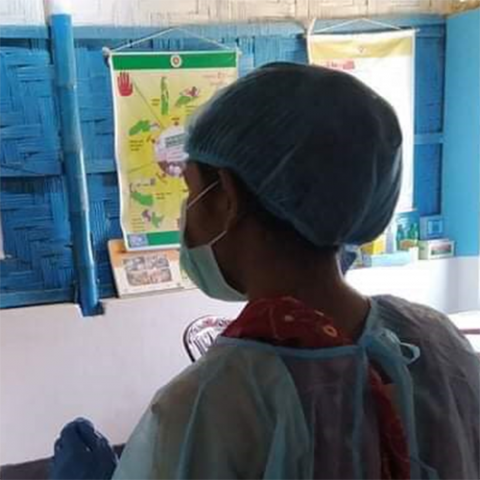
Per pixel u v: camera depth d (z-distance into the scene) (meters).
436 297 3.25
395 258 3.14
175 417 0.60
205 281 0.73
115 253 2.81
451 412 0.67
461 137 3.16
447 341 0.72
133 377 2.82
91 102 2.68
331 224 0.65
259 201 0.66
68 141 2.62
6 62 2.53
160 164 2.78
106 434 2.82
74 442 0.91
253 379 0.59
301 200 0.64
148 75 2.70
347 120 0.66
